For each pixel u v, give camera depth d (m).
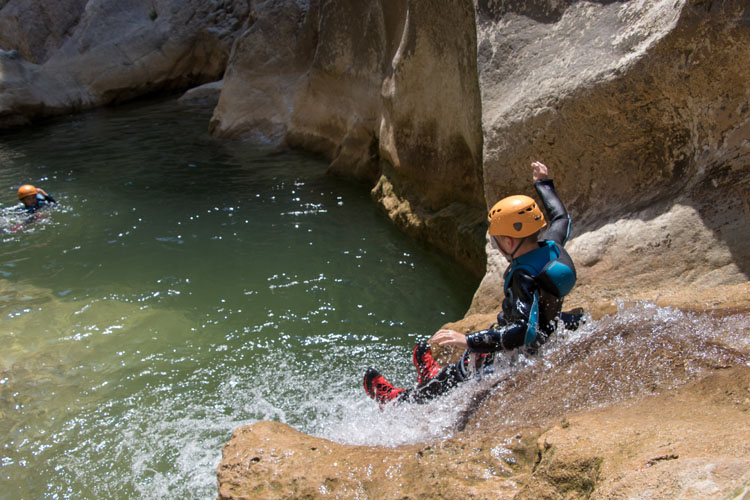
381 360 4.53
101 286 5.95
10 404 4.21
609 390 2.49
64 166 10.42
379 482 2.46
